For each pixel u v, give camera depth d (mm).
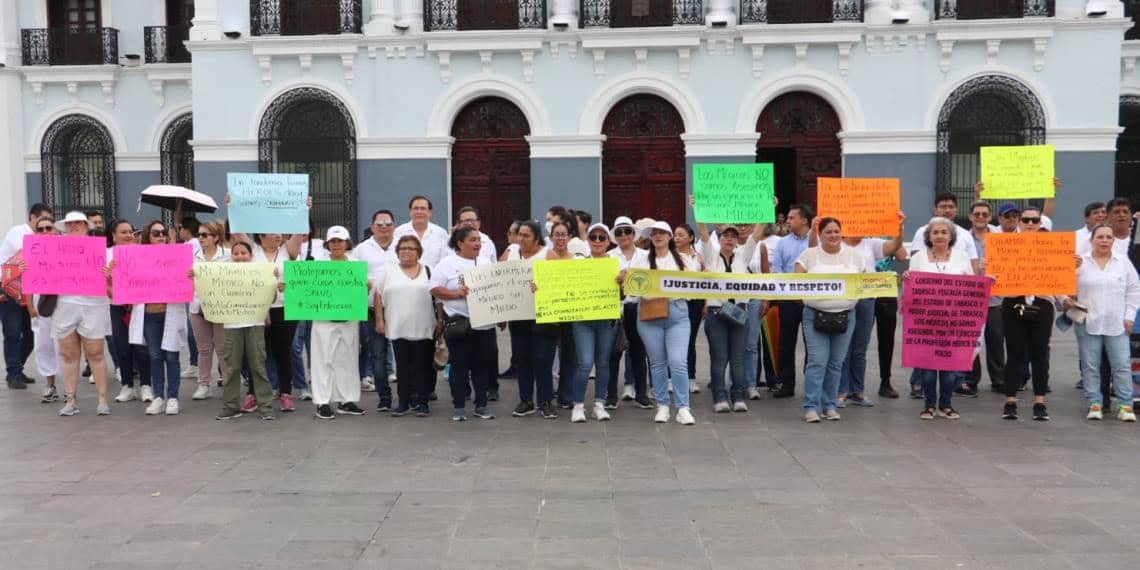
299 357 10602
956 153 18422
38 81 21609
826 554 5527
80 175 22297
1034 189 10719
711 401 10195
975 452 7852
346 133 19094
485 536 5879
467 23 18781
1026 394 10477
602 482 7020
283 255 10484
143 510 6453
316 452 8016
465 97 18875
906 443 8180
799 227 10086
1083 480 6996
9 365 11367
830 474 7188
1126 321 8961
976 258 9984
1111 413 9430
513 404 10117
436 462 7648
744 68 18438
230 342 9328
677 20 18453
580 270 8914
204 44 19062
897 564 5367
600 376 9250
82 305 9523
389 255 10617
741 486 6891
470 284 8953
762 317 10320
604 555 5543
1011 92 18031
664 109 19000
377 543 5770
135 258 9461
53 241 9445
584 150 18703
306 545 5746
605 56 18562
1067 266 8914
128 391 10547
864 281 8852
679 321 9016
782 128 18812
